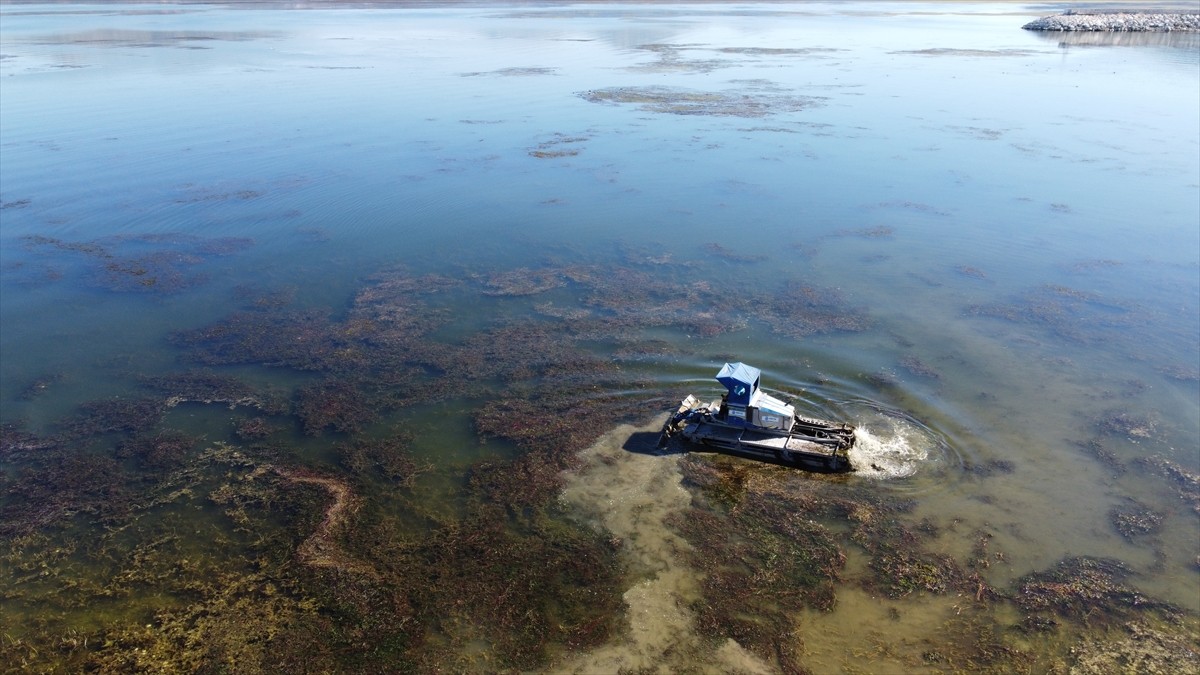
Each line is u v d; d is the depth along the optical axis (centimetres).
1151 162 4344
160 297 3008
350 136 5188
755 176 4306
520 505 1869
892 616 1531
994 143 4825
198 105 5972
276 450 2105
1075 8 15038
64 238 3522
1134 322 2647
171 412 2289
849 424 2114
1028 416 2147
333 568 1675
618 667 1432
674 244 3431
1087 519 1764
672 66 8125
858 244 3375
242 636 1518
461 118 5706
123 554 1736
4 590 1634
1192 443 2020
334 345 2664
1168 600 1545
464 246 3466
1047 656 1434
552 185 4222
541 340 2655
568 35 11156
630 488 1919
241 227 3672
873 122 5456
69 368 2511
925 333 2620
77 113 5638
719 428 2084
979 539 1712
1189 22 10919
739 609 1556
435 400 2328
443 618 1549
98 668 1449
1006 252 3241
